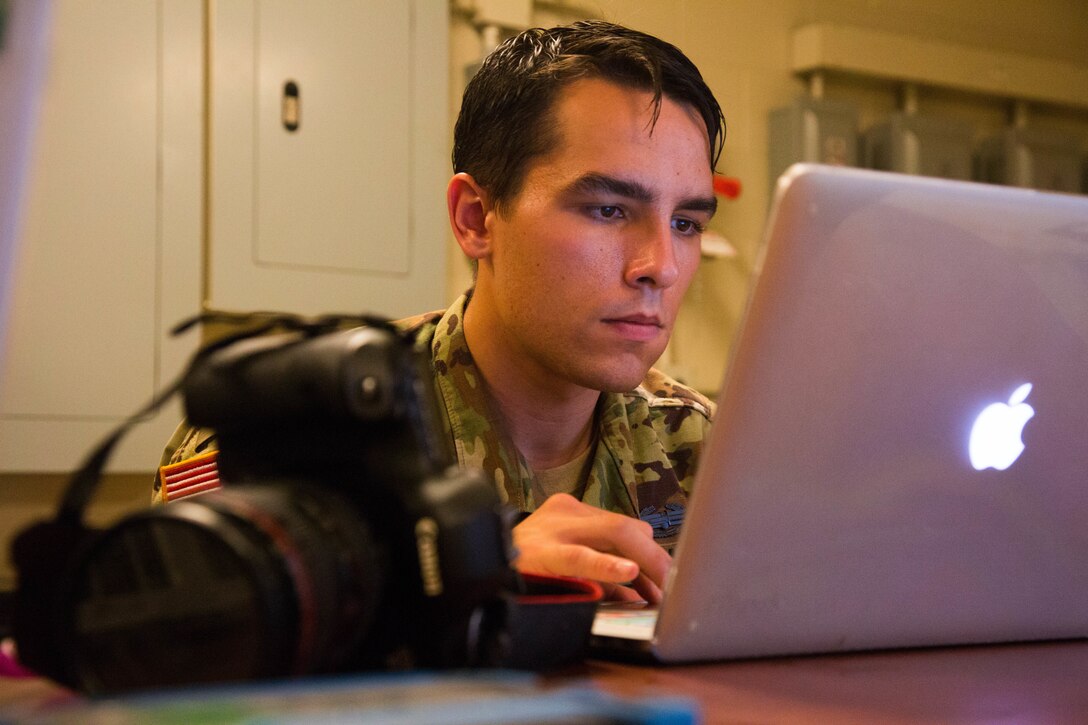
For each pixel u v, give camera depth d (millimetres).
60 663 497
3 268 327
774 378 561
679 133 1085
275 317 549
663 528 1244
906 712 513
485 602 517
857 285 568
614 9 2715
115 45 2100
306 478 523
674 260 1100
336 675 494
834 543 619
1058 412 657
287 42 2271
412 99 2416
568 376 1107
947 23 3533
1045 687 583
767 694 549
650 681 581
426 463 499
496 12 2619
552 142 1074
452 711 313
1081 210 629
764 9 3145
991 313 614
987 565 675
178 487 968
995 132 3637
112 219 2102
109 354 2107
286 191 2271
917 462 624
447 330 1208
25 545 506
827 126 3076
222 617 437
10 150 321
